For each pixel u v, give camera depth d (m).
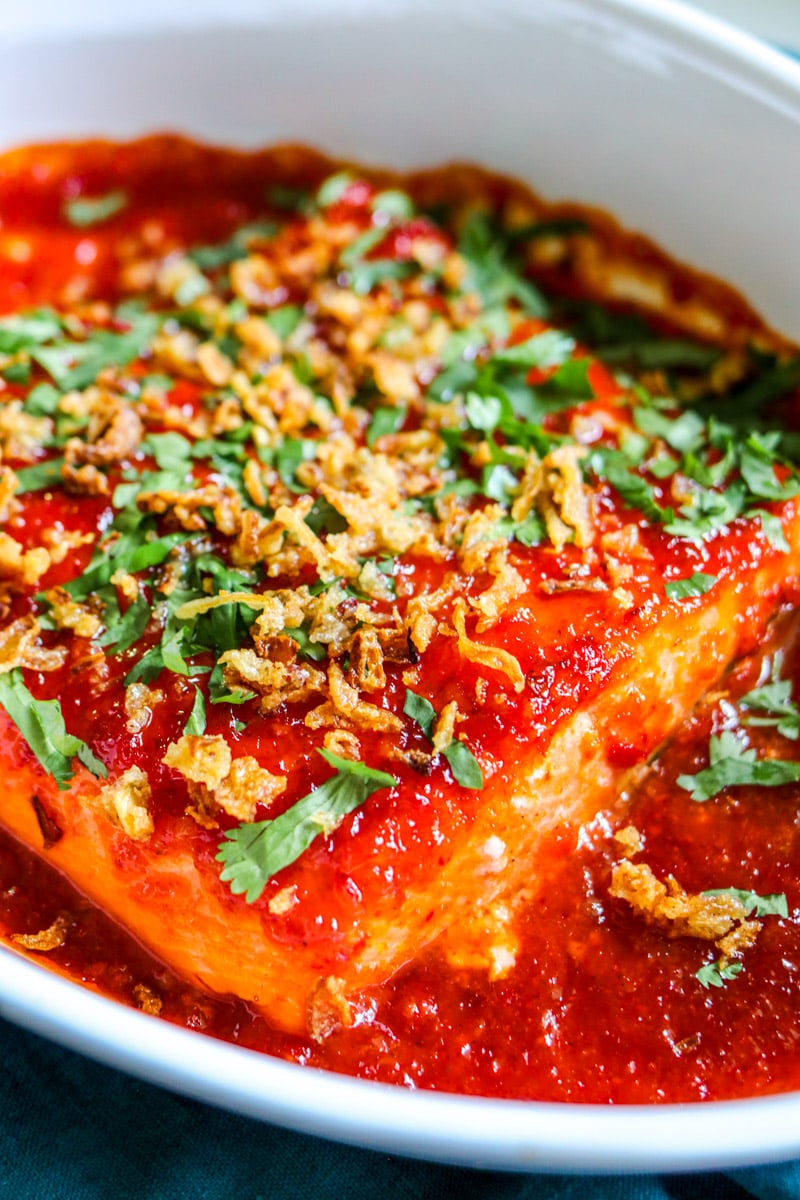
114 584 0.29
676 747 0.30
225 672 0.28
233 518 0.30
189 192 0.36
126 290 0.36
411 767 0.27
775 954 0.28
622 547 0.29
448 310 0.34
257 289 0.35
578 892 0.29
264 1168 0.27
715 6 0.37
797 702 0.30
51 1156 0.27
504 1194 0.27
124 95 0.34
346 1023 0.27
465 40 0.33
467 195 0.35
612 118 0.32
